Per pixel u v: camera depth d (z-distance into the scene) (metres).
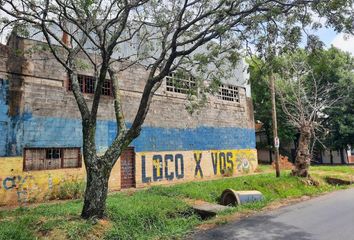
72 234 7.69
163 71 9.12
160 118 18.27
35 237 7.61
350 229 8.18
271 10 8.55
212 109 21.56
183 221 10.08
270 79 18.95
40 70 13.90
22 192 12.81
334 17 8.34
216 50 10.31
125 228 8.72
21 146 13.02
